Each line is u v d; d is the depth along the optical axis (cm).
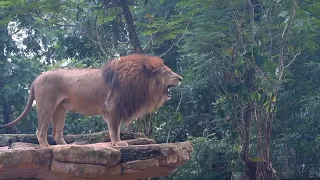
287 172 1456
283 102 1386
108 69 756
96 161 664
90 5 1330
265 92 1064
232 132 1104
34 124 1722
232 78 1102
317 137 1304
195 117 1521
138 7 1608
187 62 1488
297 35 1144
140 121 1114
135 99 748
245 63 1070
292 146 1405
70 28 1452
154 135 1319
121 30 1415
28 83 1702
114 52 1291
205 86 1407
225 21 1155
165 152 700
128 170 689
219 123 1332
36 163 655
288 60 1295
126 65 752
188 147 731
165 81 764
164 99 776
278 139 1382
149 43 1203
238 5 1134
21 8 1148
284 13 1113
